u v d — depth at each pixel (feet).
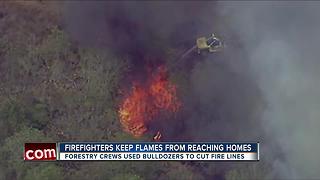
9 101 312.50
